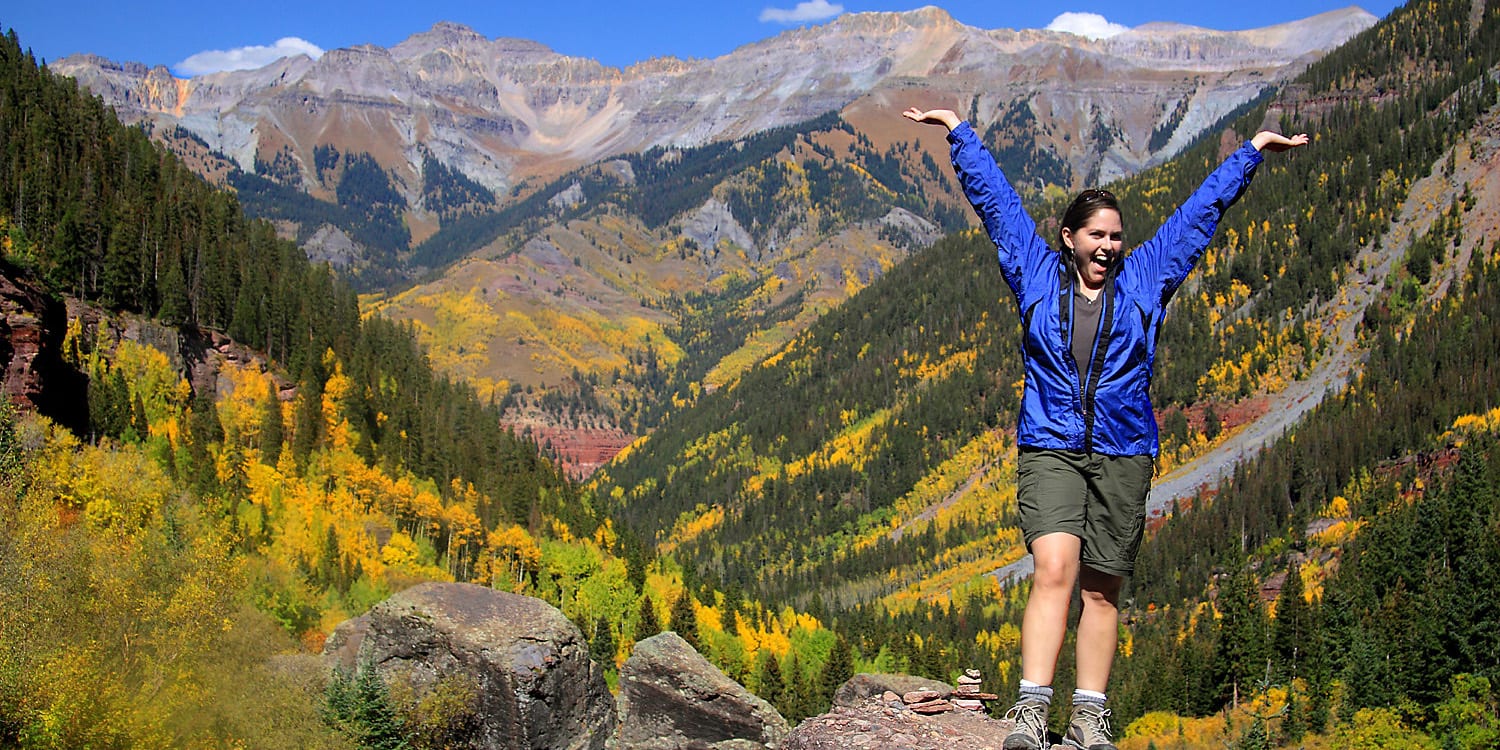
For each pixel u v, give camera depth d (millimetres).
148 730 54688
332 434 147875
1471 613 98438
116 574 60281
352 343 187125
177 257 159750
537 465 191000
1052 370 8945
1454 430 187875
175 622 60688
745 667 125812
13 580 55031
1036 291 9156
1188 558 179000
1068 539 8719
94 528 73938
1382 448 196375
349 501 131500
